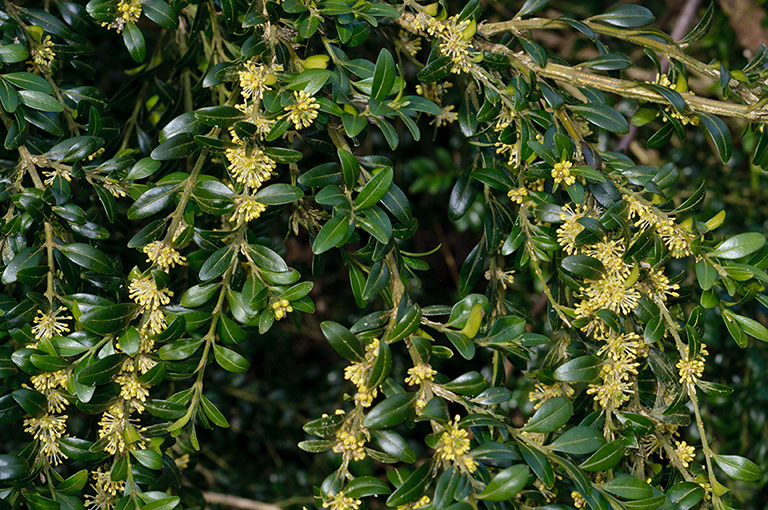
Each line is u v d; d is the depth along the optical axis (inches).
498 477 31.4
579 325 34.3
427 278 70.5
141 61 34.7
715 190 56.5
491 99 34.3
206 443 60.7
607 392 33.5
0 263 34.9
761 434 52.8
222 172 40.0
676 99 33.8
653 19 34.8
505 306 36.5
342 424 32.6
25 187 35.2
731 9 56.4
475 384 32.6
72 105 36.5
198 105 39.8
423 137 61.7
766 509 53.1
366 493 32.2
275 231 51.3
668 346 35.7
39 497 33.5
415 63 37.6
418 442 69.1
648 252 33.5
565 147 33.5
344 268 66.8
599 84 34.5
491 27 35.2
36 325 34.1
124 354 33.1
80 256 33.9
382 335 33.6
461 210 35.9
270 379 67.1
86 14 36.6
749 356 51.9
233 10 35.0
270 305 33.1
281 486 62.8
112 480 33.2
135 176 34.3
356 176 32.6
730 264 33.5
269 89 33.1
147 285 33.2
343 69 34.0
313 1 33.5
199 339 33.4
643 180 34.4
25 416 34.1
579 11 62.5
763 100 33.7
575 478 32.1
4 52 33.9
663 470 35.0
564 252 35.2
